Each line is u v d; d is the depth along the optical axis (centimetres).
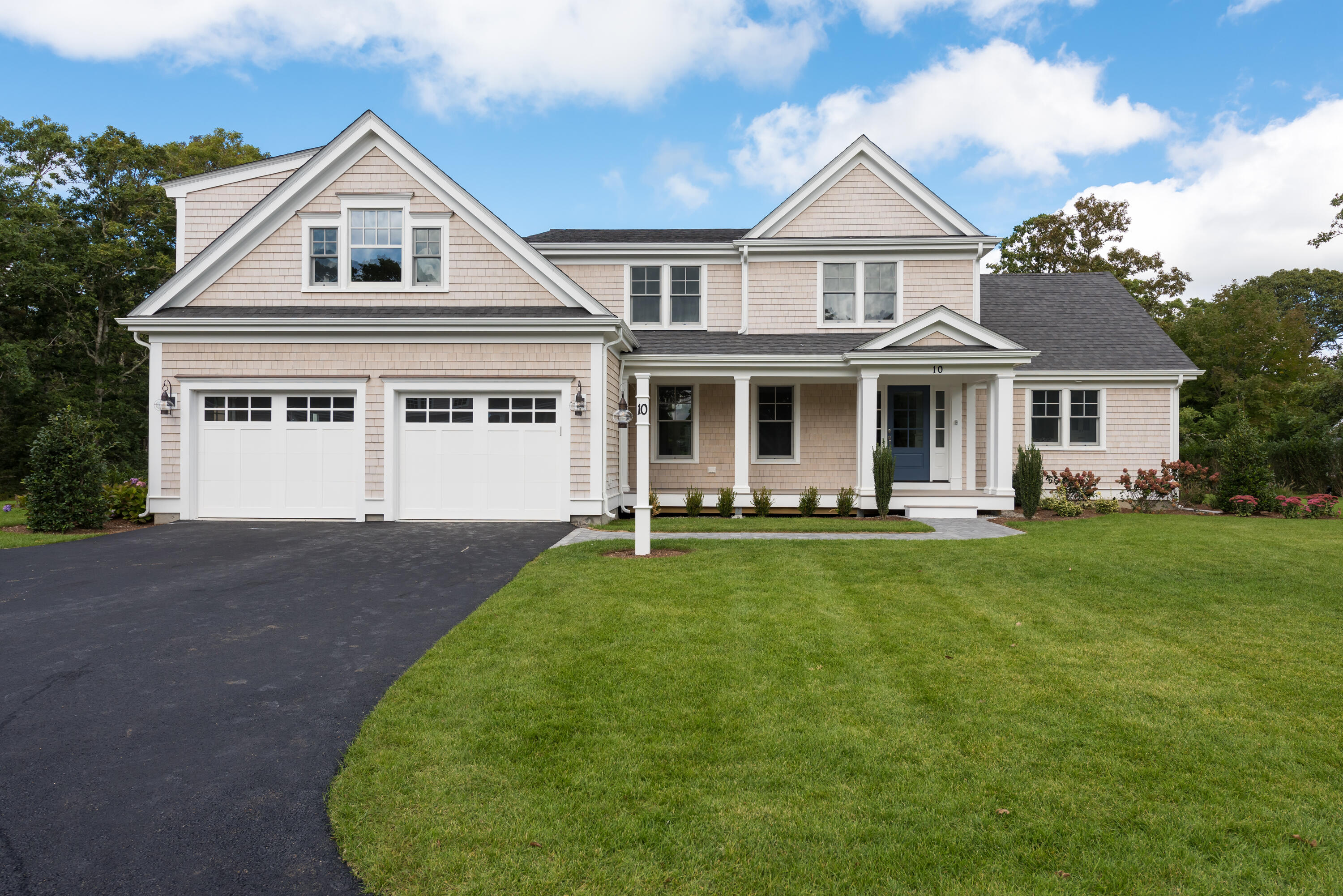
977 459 1559
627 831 281
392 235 1284
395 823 288
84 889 249
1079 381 1631
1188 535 1076
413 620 600
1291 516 1354
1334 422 2614
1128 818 294
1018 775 329
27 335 2238
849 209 1581
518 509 1230
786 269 1566
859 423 1428
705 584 714
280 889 250
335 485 1226
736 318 1594
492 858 264
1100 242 3441
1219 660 495
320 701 424
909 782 321
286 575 779
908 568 805
